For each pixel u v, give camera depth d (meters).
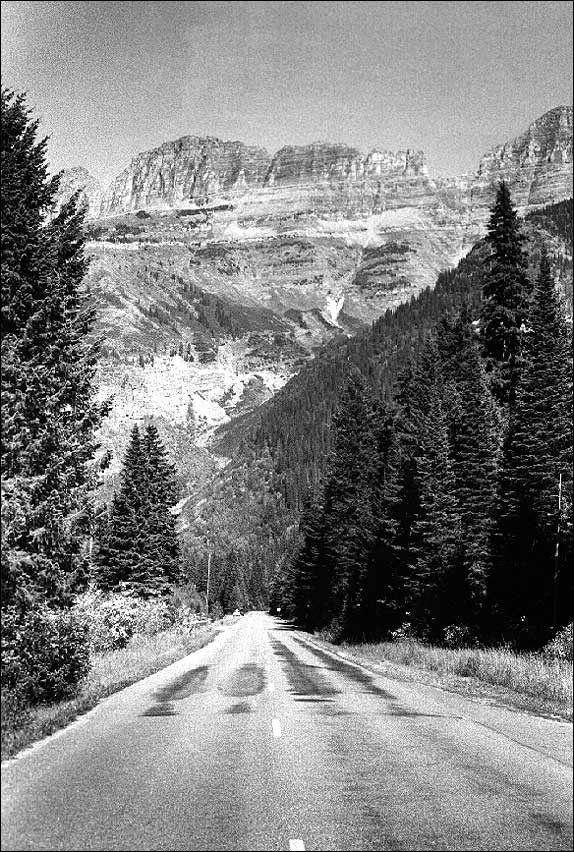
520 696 18.95
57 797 9.07
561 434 36.31
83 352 18.72
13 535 15.09
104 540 49.19
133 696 19.34
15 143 17.31
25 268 16.55
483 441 39.75
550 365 36.84
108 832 7.73
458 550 37.03
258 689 21.47
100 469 19.05
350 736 13.53
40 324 16.58
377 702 18.41
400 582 43.22
